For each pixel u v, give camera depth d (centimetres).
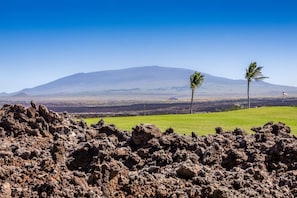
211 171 1157
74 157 1291
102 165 1067
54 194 952
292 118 5344
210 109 16500
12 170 1111
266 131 1588
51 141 1558
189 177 1107
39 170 1148
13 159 1253
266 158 1297
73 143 1553
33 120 1725
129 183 1042
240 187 1049
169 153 1382
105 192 998
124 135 1630
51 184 977
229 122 4484
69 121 1878
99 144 1329
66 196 945
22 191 978
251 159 1302
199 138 1512
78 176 1088
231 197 958
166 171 1186
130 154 1352
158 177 1102
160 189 1012
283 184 1118
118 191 1017
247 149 1365
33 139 1602
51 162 1185
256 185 1054
